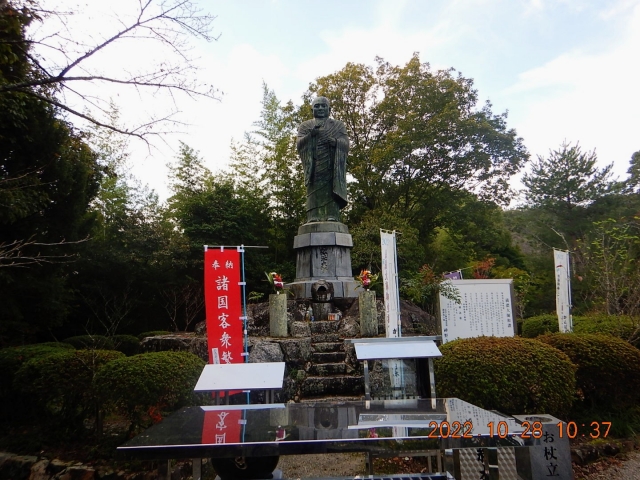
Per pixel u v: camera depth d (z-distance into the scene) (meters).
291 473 5.64
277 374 4.93
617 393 6.62
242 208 19.39
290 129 22.27
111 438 6.13
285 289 11.65
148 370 5.62
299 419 3.67
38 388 6.21
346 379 7.96
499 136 20.28
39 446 6.23
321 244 12.24
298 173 21.42
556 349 6.10
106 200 17.61
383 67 21.59
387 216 17.64
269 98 22.28
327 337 9.59
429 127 19.62
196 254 17.92
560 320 9.96
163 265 17.12
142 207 17.95
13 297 10.32
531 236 24.66
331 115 21.56
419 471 5.52
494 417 3.61
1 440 6.50
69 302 14.18
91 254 15.64
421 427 3.30
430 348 4.86
